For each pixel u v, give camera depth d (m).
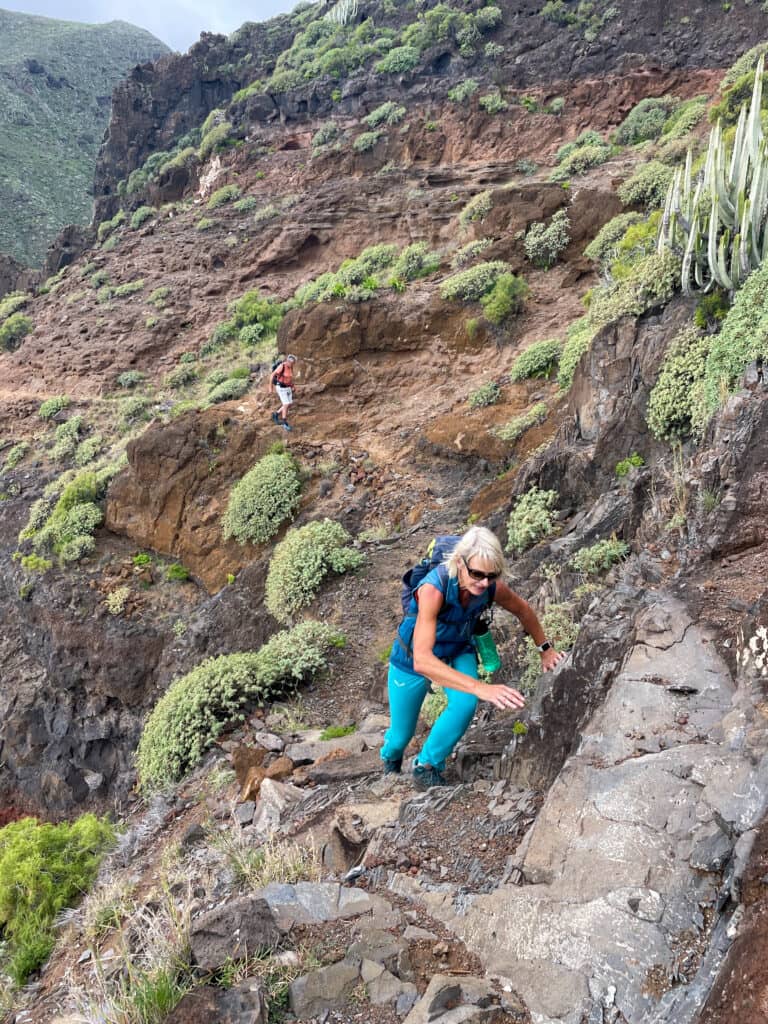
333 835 3.89
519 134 26.27
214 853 4.88
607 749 3.22
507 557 9.21
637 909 2.55
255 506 14.24
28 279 43.19
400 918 2.93
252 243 28.92
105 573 15.99
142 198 39.56
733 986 2.10
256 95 35.47
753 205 7.94
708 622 3.65
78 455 22.20
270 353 22.44
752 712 3.01
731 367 6.85
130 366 26.31
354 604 10.70
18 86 104.31
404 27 34.41
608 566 6.57
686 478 5.55
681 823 2.76
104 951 4.27
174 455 16.11
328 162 29.92
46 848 5.70
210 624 13.42
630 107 24.91
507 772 4.00
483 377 15.58
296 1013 2.54
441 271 19.00
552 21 28.25
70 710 15.86
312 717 8.00
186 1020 2.51
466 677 3.16
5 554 20.03
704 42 24.84
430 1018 2.37
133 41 133.00
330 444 15.20
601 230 16.89
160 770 7.65
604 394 9.50
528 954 2.59
